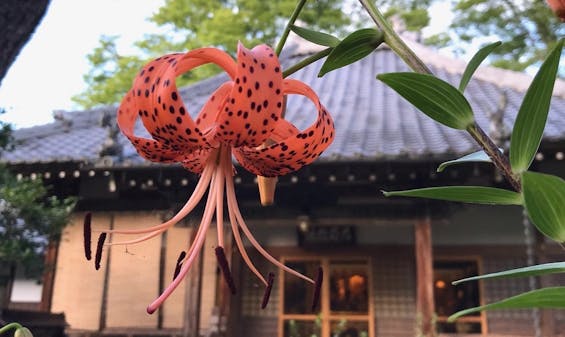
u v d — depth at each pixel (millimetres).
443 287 6645
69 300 7137
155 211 7141
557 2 576
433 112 657
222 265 966
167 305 6969
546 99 578
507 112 6930
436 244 6648
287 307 6824
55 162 6203
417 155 5223
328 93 8578
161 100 911
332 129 1019
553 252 6180
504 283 6508
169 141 960
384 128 6445
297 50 10328
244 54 860
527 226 5547
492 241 6523
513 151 611
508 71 8297
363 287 6777
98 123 8344
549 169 6043
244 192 6133
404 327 6594
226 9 10930
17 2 2467
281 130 1024
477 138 653
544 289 515
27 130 7898
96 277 7160
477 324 6512
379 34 731
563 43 537
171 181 5898
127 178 5938
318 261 6918
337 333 6238
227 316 6594
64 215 5328
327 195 5973
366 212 5840
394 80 629
